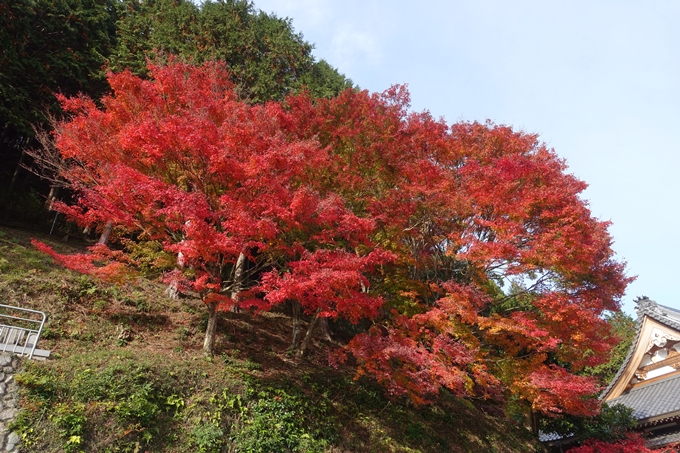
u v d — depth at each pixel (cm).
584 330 1338
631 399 2408
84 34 2327
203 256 1115
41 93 2119
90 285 1507
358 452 1330
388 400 1686
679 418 1967
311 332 1686
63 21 2222
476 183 1468
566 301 1316
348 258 1144
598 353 1468
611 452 1848
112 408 1025
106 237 1877
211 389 1227
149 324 1482
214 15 2484
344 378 1644
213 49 2366
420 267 1602
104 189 1123
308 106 1750
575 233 1327
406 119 1689
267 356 1573
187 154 1151
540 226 1462
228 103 1369
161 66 1523
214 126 1128
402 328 1407
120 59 2298
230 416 1191
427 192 1420
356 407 1513
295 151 1184
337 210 1216
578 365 1484
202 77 1605
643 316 2527
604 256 1462
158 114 1318
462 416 1988
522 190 1441
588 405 1429
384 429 1493
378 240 1495
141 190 1069
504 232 1350
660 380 2378
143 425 1045
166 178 1259
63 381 1021
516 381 1365
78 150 1247
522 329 1260
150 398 1106
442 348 1285
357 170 1561
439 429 1727
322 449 1249
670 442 1931
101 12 2427
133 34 2442
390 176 1561
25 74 2044
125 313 1477
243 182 1134
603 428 2039
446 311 1339
